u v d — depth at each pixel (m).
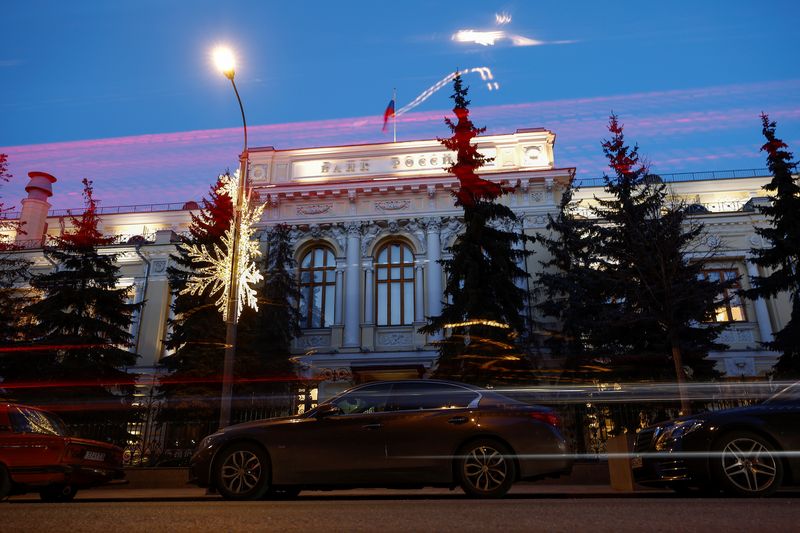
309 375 24.92
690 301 16.77
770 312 25.00
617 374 19.61
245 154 14.70
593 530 3.71
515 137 28.36
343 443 7.09
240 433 7.28
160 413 19.36
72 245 22.33
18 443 8.22
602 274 19.48
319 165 28.89
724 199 32.31
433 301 25.67
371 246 26.97
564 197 24.64
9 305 22.05
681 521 4.01
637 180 20.86
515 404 7.36
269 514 4.77
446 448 7.00
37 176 35.75
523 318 20.83
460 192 20.75
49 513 5.06
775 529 3.61
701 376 18.98
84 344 20.75
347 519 4.38
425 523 4.12
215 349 20.88
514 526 3.92
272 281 24.47
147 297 27.30
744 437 6.43
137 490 12.45
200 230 23.25
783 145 21.58
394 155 28.73
